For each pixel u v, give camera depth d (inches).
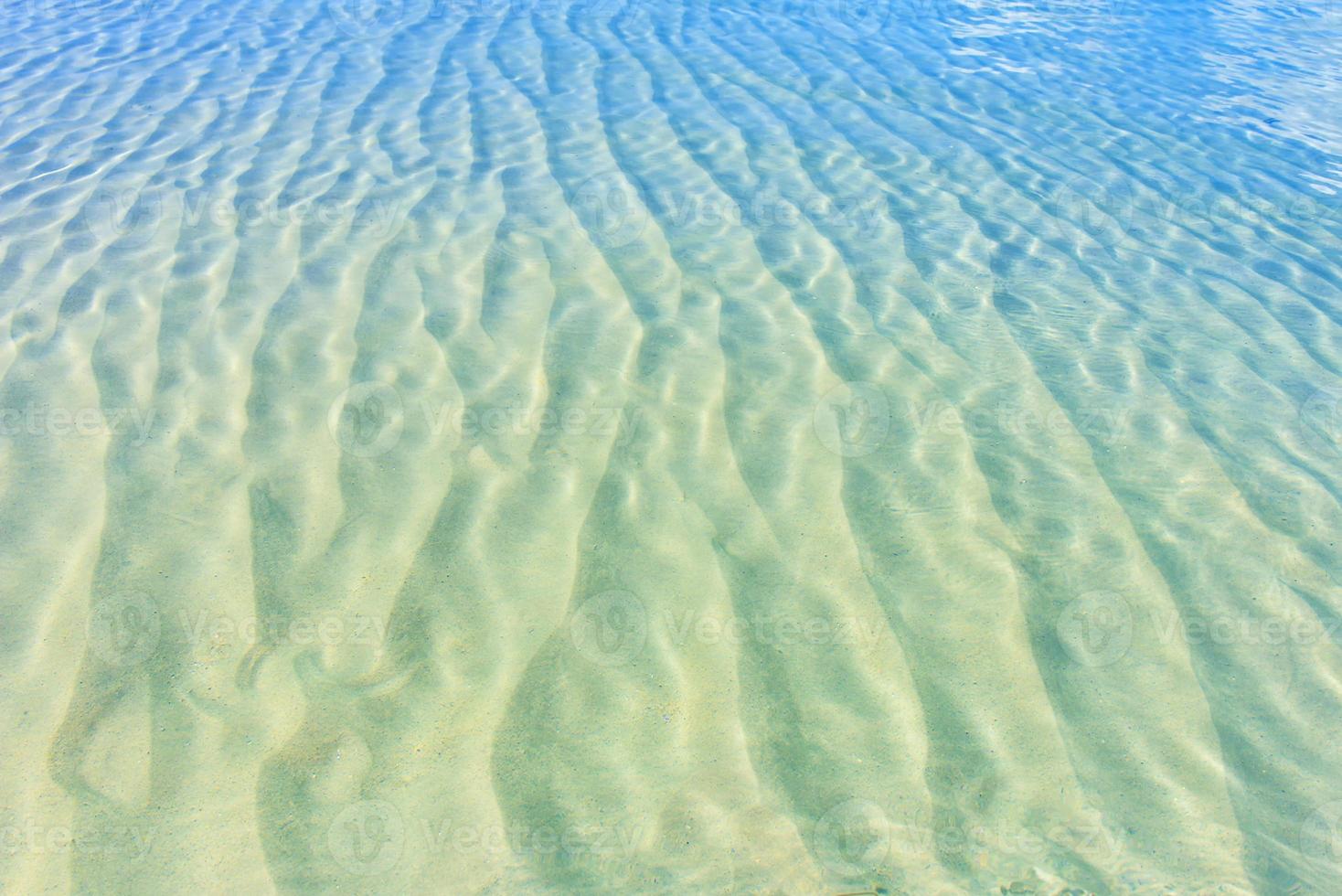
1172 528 97.7
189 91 218.7
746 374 121.3
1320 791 74.0
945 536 96.3
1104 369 124.3
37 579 89.4
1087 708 80.0
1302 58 260.4
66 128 198.4
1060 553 94.4
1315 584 91.4
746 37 261.0
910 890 67.6
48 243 151.3
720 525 97.4
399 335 127.8
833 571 92.3
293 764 74.2
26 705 77.7
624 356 124.3
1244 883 68.2
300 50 244.7
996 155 194.5
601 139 195.5
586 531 96.3
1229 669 83.1
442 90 219.6
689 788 73.8
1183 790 74.0
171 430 109.3
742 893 67.2
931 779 74.7
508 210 164.2
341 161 182.9
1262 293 145.3
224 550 93.0
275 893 66.3
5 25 267.4
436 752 75.5
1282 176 188.2
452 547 94.1
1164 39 273.9
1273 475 105.1
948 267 150.2
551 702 79.7
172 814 70.6
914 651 84.6
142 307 133.6
